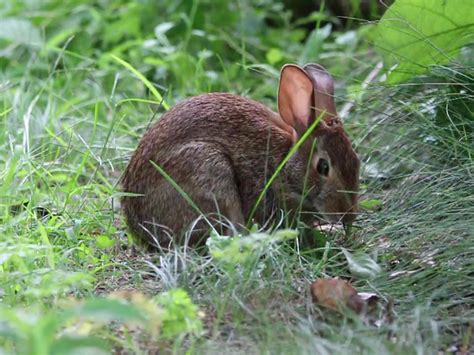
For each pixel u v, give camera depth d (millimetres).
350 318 8586
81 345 6742
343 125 11742
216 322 8344
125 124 13117
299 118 11008
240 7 17141
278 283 9070
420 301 9016
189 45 16359
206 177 10461
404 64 12289
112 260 10344
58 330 7996
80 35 16219
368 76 14031
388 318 8734
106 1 18000
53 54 15859
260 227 10977
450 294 9195
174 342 8070
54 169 11820
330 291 8805
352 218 10672
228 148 10734
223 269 9078
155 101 13625
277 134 10945
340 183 10648
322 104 11016
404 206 10914
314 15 16781
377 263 9961
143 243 10766
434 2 12102
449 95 11828
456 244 9828
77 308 6875
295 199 10922
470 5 12008
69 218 10711
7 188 10781
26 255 9156
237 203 10742
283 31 17031
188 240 9984
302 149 10859
